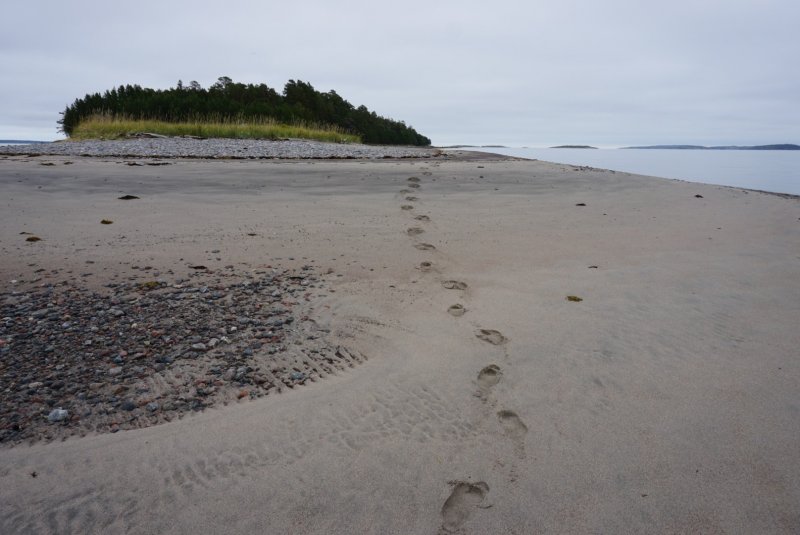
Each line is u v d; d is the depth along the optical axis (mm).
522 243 5258
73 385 2520
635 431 2365
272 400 2516
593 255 4977
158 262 4156
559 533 1832
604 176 9883
